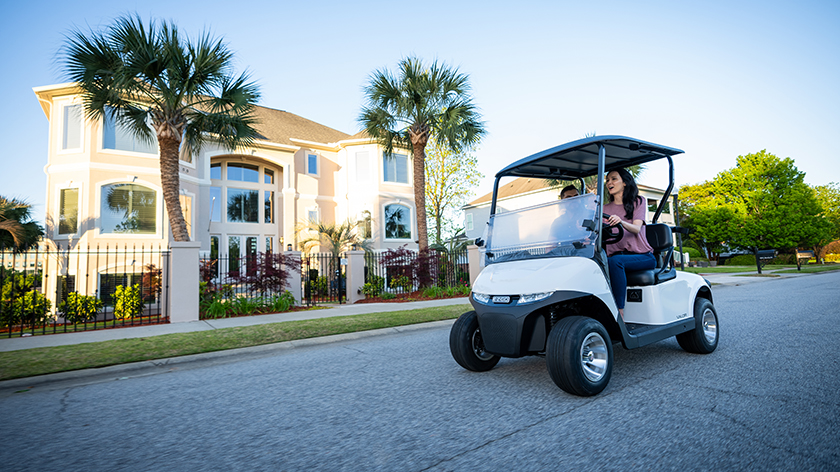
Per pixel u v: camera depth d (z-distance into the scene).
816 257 39.72
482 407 3.45
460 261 16.58
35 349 6.14
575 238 4.04
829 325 6.43
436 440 2.84
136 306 11.45
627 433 2.79
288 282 12.10
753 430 2.74
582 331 3.49
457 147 16.03
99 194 15.73
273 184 23.59
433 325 8.29
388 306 11.80
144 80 10.75
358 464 2.54
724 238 40.25
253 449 2.83
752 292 12.68
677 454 2.46
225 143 13.16
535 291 3.59
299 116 29.02
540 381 4.10
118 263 15.84
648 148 4.63
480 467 2.42
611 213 4.68
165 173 11.25
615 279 4.11
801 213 37.69
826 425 2.76
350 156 24.89
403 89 15.77
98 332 7.82
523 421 3.09
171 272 9.13
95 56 10.30
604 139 4.22
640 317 4.39
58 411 3.81
